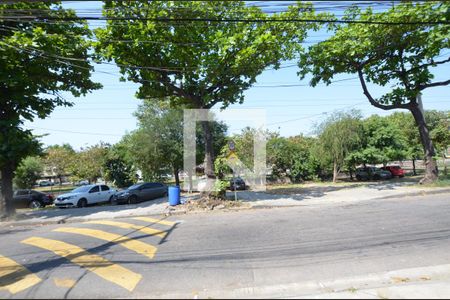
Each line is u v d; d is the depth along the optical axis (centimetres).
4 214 1733
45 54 1617
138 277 668
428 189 1808
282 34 1706
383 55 2019
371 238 884
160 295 574
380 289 548
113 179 4062
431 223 1016
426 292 527
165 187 2652
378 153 3288
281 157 3631
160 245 917
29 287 633
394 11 1691
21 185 4050
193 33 1661
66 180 7225
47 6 1536
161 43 1658
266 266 707
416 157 3788
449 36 1565
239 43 1595
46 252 897
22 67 1734
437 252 748
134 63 1781
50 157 4494
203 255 804
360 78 2109
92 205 2634
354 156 3300
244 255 791
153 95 1909
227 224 1186
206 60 1642
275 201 1733
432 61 1938
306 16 1652
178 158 3312
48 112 1903
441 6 1518
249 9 1568
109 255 834
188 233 1061
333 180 3416
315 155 3522
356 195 1819
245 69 1734
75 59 1653
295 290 570
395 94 2058
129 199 2406
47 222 1527
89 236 1073
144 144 3284
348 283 590
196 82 1825
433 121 3412
